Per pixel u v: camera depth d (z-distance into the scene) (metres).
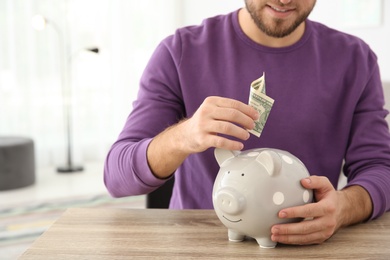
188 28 1.38
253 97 0.91
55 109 4.14
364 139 1.29
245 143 1.27
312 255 0.85
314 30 1.35
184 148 0.98
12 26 3.90
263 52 1.29
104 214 1.06
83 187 3.50
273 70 1.29
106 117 4.34
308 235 0.88
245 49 1.30
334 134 1.32
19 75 3.98
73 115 4.22
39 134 4.10
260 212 0.86
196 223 1.01
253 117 0.90
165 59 1.33
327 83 1.31
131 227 0.98
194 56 1.32
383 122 1.33
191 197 1.32
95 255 0.85
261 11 1.18
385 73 3.02
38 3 3.98
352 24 3.15
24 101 4.02
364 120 1.31
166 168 1.06
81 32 4.18
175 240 0.92
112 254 0.85
